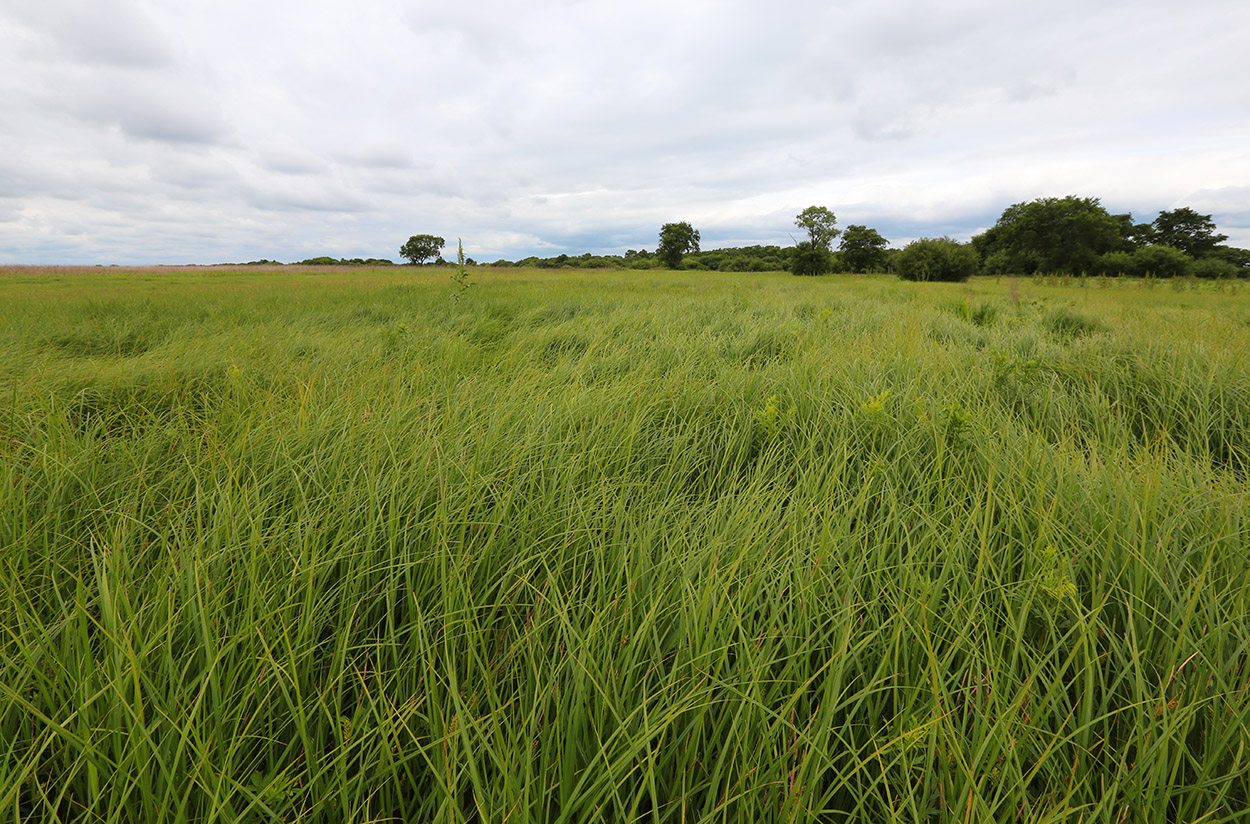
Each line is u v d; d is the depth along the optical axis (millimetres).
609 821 917
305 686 1091
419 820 923
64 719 975
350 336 5199
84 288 19391
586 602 1240
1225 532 1441
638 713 1009
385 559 1405
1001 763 939
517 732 966
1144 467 1789
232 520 1439
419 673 1139
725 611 1182
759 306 8008
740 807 854
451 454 1911
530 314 7262
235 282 25594
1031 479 1802
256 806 844
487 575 1366
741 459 2287
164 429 2383
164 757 916
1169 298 17000
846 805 966
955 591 1317
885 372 3166
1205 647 1090
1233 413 2615
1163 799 866
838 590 1303
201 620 1090
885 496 1775
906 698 1032
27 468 1800
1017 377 3051
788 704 956
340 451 1957
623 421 2430
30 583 1361
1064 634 1200
